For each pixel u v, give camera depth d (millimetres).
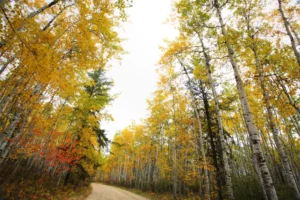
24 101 6418
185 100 13188
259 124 14562
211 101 11422
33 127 9031
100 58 6758
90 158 13789
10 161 9672
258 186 9609
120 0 5027
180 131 13602
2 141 5387
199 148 12445
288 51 8078
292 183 7523
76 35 5543
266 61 8367
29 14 4281
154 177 22703
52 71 4668
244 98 5270
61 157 10180
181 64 11406
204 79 9883
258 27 7824
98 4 5121
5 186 6934
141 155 27781
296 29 7945
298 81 7262
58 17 6266
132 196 16516
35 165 13211
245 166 19641
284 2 7461
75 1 4840
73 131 13086
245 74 8695
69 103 11688
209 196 8492
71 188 12328
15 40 3859
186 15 7707
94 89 14562
